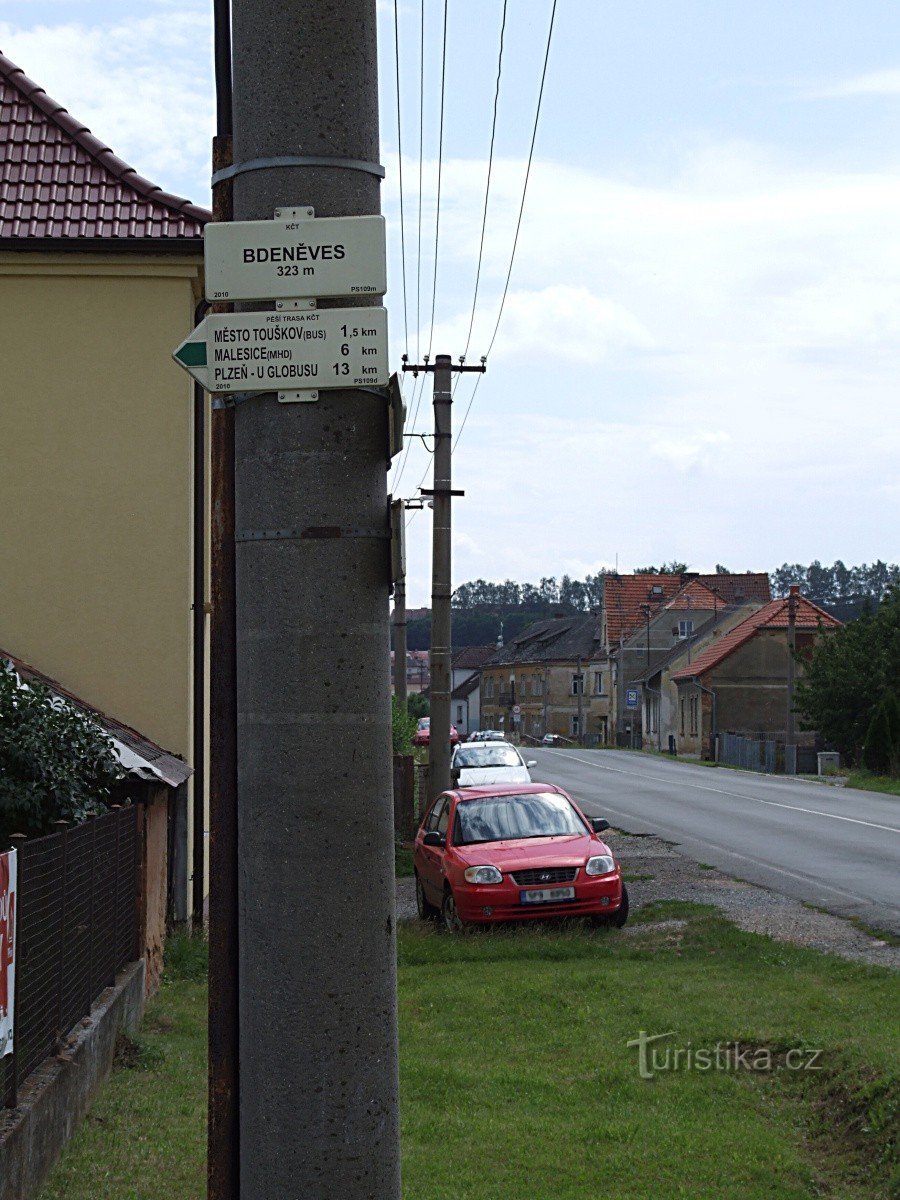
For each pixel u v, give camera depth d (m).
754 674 66.06
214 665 3.59
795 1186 5.76
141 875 9.87
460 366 23.66
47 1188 5.81
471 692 138.62
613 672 97.12
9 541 13.51
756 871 17.95
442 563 23.09
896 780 38.94
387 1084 3.32
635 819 26.66
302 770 3.33
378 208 3.63
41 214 13.51
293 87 3.56
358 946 3.31
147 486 13.58
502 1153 6.33
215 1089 3.49
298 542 3.40
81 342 13.65
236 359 3.50
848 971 10.48
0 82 14.64
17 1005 5.86
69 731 9.34
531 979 10.81
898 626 48.25
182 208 13.72
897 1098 6.29
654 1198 5.63
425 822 16.53
